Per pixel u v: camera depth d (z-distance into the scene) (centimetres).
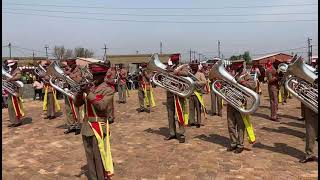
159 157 827
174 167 758
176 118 984
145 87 1466
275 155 825
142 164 780
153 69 935
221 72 827
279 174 708
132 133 1068
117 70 1798
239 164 768
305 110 771
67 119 1075
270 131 1066
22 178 713
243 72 825
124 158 824
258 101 802
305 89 742
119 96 1748
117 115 1395
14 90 1162
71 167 772
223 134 1031
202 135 1022
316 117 761
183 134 943
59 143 965
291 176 697
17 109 1178
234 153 844
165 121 1252
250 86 815
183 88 914
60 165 786
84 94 636
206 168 748
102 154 629
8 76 1153
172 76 917
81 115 1067
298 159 796
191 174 717
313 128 763
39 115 1393
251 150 866
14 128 1158
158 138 1000
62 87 1059
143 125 1186
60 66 1084
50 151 892
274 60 1244
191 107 1134
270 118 1251
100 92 620
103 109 621
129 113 1439
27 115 1397
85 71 1025
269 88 1228
